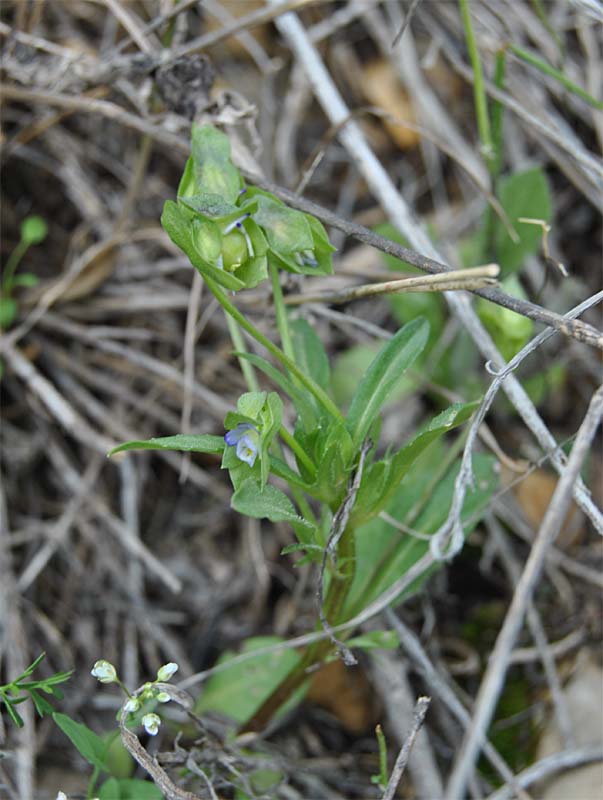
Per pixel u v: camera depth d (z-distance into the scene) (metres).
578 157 0.39
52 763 0.38
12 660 0.38
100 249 0.42
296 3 0.39
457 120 0.47
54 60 0.40
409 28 0.47
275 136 0.46
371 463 0.33
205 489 0.43
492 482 0.36
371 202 0.47
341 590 0.34
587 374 0.43
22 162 0.44
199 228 0.30
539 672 0.39
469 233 0.45
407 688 0.38
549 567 0.41
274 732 0.39
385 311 0.44
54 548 0.40
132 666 0.40
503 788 0.35
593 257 0.45
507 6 0.45
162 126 0.38
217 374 0.43
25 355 0.43
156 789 0.34
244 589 0.42
